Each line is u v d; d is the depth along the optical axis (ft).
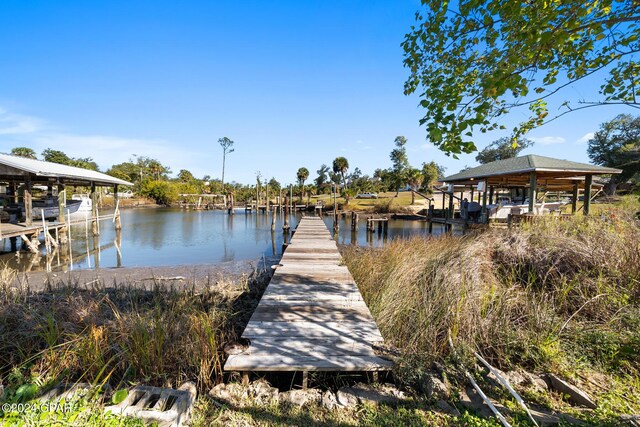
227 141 156.46
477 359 8.06
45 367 7.47
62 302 11.68
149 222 62.34
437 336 9.16
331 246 24.04
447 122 6.06
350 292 12.59
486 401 6.21
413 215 67.26
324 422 5.97
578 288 11.50
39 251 32.14
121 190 142.10
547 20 5.07
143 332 8.22
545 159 30.32
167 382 7.14
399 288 12.41
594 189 47.96
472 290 11.14
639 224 16.47
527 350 8.04
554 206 39.11
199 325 8.93
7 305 10.45
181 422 5.86
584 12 5.00
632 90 6.25
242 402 6.55
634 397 6.22
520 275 14.10
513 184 46.50
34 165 32.81
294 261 18.48
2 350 8.18
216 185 147.23
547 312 10.15
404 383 7.06
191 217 75.10
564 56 6.32
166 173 179.11
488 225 30.58
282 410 6.32
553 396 6.63
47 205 39.34
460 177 39.70
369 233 47.70
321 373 7.57
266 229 53.21
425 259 15.55
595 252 12.87
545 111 7.81
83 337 8.12
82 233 45.57
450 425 5.79
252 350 7.90
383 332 9.66
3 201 40.75
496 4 5.62
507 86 5.59
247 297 15.03
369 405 6.40
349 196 96.32
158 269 23.24
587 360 7.77
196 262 27.55
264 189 126.00
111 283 19.11
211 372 7.52
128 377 7.24
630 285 11.00
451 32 6.69
